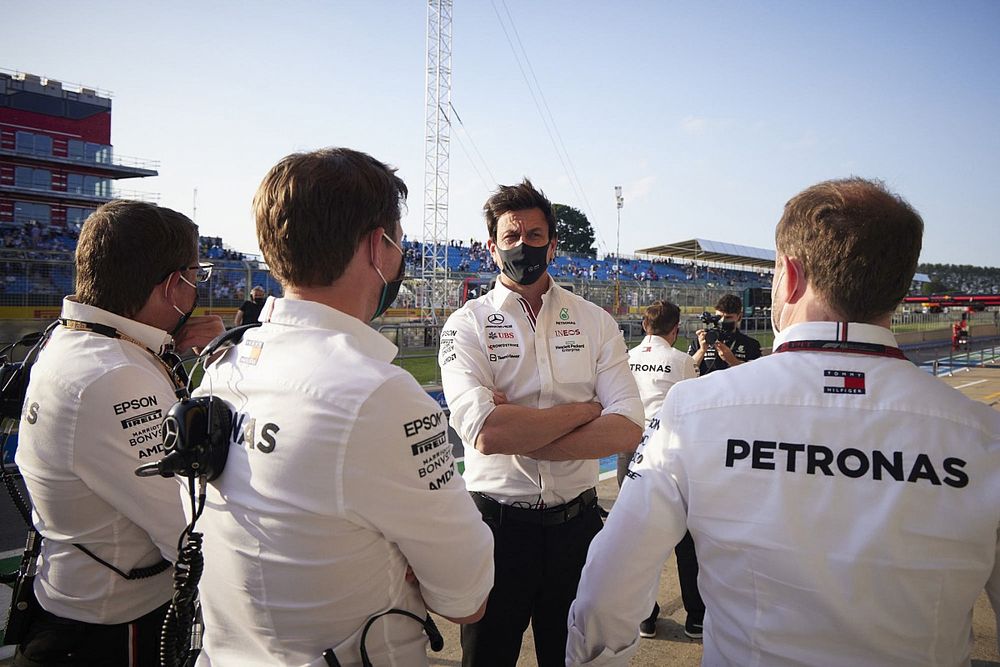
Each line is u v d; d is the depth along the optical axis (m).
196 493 1.22
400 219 1.29
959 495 0.95
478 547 1.17
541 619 2.15
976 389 13.89
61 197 32.41
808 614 0.95
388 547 1.10
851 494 0.97
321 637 1.03
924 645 0.93
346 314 1.16
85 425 1.40
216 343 1.25
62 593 1.47
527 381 2.17
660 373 3.81
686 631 3.15
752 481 1.01
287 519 1.01
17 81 33.16
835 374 1.04
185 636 1.16
